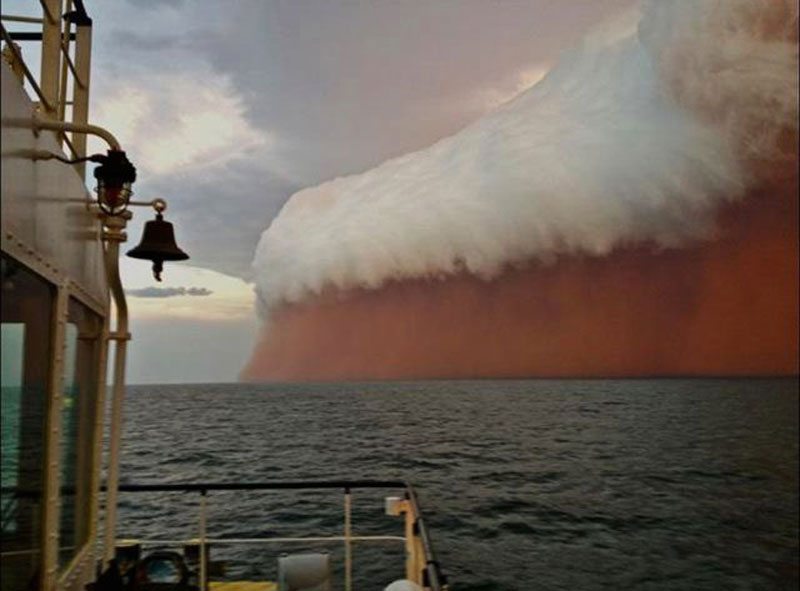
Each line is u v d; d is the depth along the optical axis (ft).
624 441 176.86
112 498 12.60
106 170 10.07
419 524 13.35
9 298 6.84
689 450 163.94
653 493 107.04
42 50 11.28
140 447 150.10
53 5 11.35
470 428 195.21
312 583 11.78
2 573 7.10
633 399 276.00
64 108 12.41
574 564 62.80
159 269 12.53
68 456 10.32
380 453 145.79
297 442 162.71
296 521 72.49
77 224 10.48
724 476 128.06
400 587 9.90
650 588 57.26
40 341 8.46
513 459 140.46
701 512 92.43
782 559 67.92
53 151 8.70
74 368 10.69
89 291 11.71
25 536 8.02
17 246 6.88
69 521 10.61
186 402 303.27
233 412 245.04
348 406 263.29
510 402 268.41
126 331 13.19
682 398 275.39
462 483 110.11
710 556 68.49
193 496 86.33
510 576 58.65
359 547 52.90
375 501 83.92
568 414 226.99
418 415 224.94
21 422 7.60
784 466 139.13
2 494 6.96
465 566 61.77
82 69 13.41
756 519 89.86
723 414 226.79
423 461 135.23
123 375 13.20
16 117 6.72
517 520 82.17
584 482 114.73
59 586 9.72
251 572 45.34
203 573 14.06
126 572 10.67
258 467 122.62
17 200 6.84
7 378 6.91
